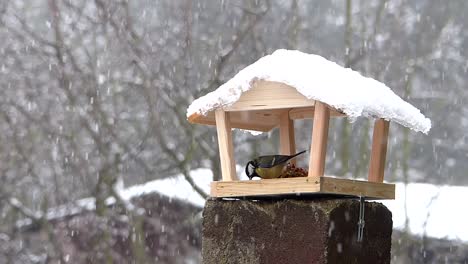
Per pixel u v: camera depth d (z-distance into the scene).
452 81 14.92
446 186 12.97
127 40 12.94
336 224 3.97
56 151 14.16
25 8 14.71
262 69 4.14
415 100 15.08
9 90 14.39
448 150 15.47
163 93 12.46
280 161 4.29
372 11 13.95
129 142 13.69
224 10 13.38
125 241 13.45
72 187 14.34
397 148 14.43
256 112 4.72
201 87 12.83
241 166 12.40
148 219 13.30
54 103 14.25
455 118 15.41
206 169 13.45
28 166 14.44
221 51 12.36
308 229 3.99
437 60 14.55
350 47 12.28
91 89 13.34
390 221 4.32
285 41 13.42
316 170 4.02
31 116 14.24
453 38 14.70
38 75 14.37
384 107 4.11
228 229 4.29
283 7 13.73
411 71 12.92
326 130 4.05
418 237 11.87
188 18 13.18
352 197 4.23
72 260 13.61
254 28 13.20
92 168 13.95
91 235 13.63
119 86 13.51
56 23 13.63
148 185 13.52
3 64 14.36
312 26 13.82
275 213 4.12
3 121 14.57
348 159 12.91
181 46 13.22
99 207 13.52
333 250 3.95
